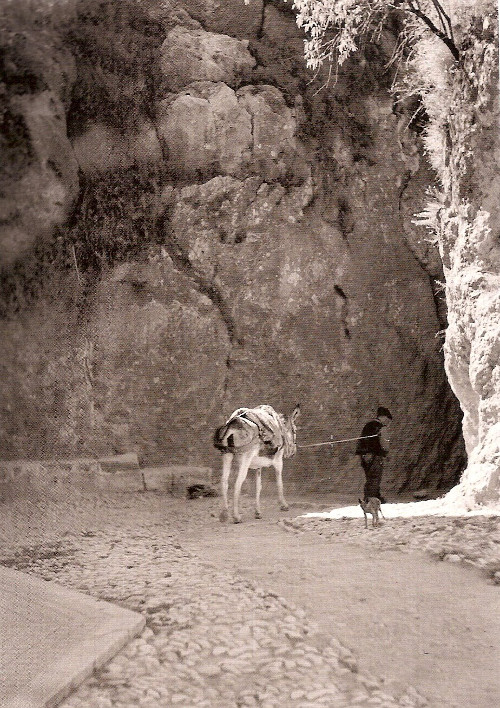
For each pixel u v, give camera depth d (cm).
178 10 1834
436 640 595
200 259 1855
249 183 1889
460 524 913
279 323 1898
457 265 1222
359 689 509
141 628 588
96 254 1691
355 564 795
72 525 1088
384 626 620
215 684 499
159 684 488
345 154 1952
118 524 1188
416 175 1980
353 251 1950
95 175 1616
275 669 521
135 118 1738
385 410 1011
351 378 1936
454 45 1230
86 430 1574
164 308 1805
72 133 1269
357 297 1950
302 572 775
